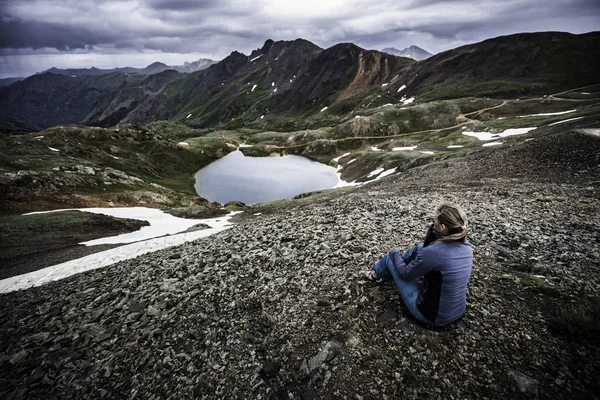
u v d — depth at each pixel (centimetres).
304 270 887
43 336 824
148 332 745
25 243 3931
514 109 19050
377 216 1345
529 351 519
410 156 11638
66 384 640
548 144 3228
